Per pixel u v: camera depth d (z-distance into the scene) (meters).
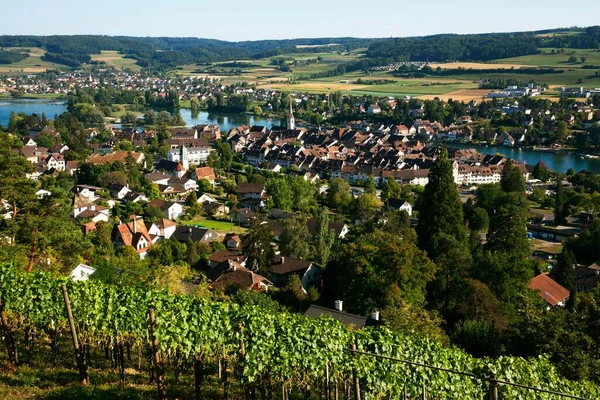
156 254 102.94
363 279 70.88
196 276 90.81
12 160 62.50
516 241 97.81
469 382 39.66
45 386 36.41
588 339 49.41
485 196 161.12
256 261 95.19
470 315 68.38
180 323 37.16
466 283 72.69
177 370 39.47
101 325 39.97
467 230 126.12
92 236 109.75
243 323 37.59
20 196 62.03
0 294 40.72
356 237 111.06
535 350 52.62
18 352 42.25
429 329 57.00
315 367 37.28
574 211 165.50
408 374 38.25
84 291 40.94
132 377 40.09
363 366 37.34
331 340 37.78
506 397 38.94
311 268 93.69
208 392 38.53
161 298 40.12
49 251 63.25
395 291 67.69
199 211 160.75
